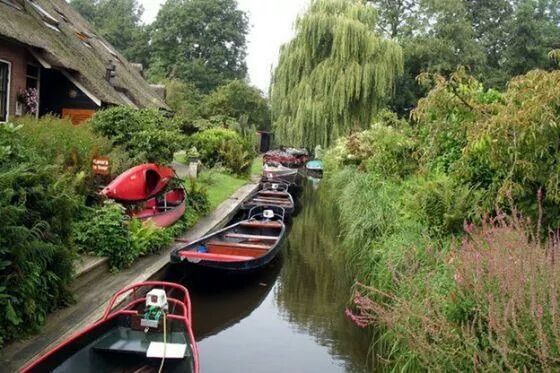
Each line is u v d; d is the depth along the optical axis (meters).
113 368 4.66
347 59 20.36
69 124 10.71
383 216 9.23
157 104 22.95
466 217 6.18
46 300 5.32
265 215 12.16
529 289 3.49
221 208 13.66
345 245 10.19
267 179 20.77
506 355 3.27
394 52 20.80
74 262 6.69
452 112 6.45
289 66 21.31
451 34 33.00
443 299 4.27
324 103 20.42
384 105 21.39
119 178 8.88
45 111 15.41
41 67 14.51
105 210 7.71
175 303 5.89
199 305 7.79
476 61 32.88
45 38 14.55
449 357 3.66
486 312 3.72
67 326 5.30
